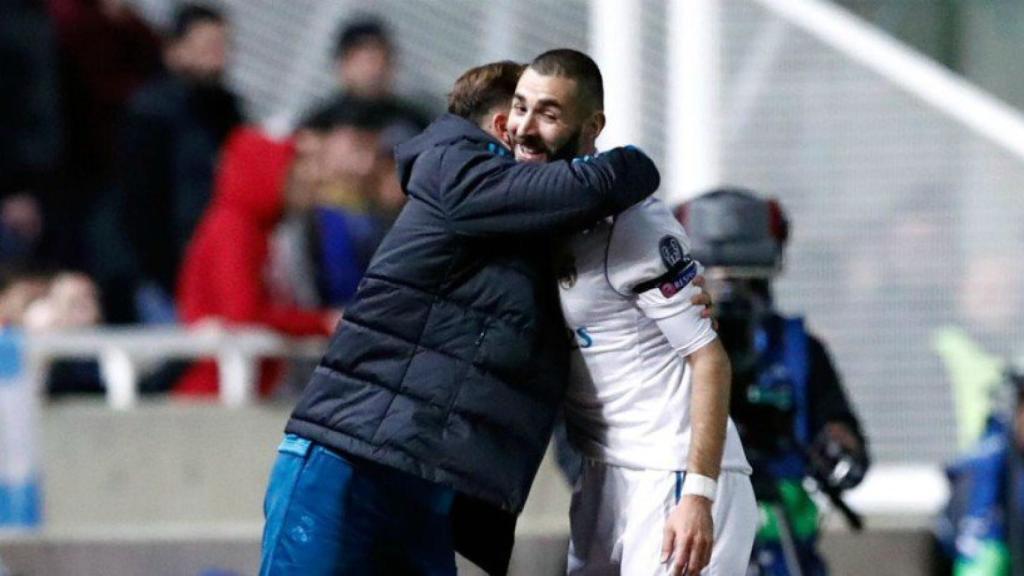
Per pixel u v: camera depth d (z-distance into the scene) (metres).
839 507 22.62
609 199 17.19
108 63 38.12
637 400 18.06
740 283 21.56
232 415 31.19
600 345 18.00
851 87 33.19
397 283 17.61
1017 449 29.39
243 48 37.62
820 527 23.67
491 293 17.56
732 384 21.38
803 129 33.16
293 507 17.66
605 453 18.28
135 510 31.08
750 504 18.42
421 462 17.38
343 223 32.47
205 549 28.98
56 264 36.69
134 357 31.98
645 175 17.42
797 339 22.23
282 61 37.53
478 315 17.56
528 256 17.67
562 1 35.97
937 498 32.31
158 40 38.81
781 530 21.59
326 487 17.59
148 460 31.12
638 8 33.28
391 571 17.77
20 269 32.91
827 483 22.52
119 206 34.97
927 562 30.28
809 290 32.97
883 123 33.12
